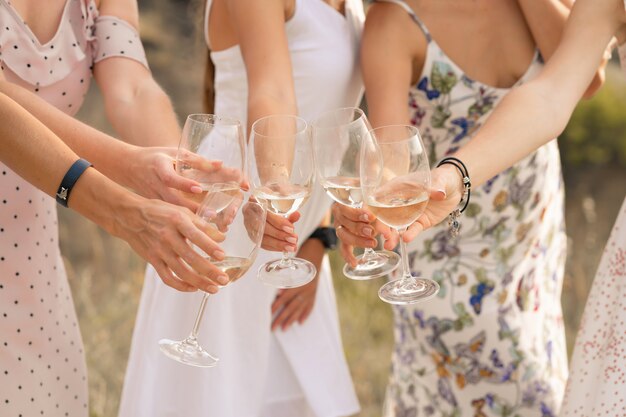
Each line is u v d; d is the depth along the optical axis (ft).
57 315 10.48
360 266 10.03
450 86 11.90
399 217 8.86
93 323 19.94
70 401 10.70
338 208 9.82
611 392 9.57
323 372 12.73
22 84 9.90
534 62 11.93
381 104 11.30
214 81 12.26
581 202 30.58
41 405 10.27
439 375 13.32
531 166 12.44
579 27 10.52
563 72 10.34
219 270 8.18
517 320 12.84
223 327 11.41
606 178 30.89
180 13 28.58
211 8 11.68
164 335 11.41
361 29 12.05
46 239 10.28
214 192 8.34
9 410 9.99
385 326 20.30
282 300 12.63
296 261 9.79
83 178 8.50
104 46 10.84
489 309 12.77
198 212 8.34
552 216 12.96
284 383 12.69
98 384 17.80
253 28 10.73
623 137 30.76
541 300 13.10
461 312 12.84
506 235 12.66
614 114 30.86
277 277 9.41
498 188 12.44
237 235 8.36
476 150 9.79
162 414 11.33
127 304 20.57
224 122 9.26
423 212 9.36
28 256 10.02
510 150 9.89
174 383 11.35
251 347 11.68
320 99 11.67
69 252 23.71
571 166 31.12
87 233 24.00
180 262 8.25
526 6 11.75
